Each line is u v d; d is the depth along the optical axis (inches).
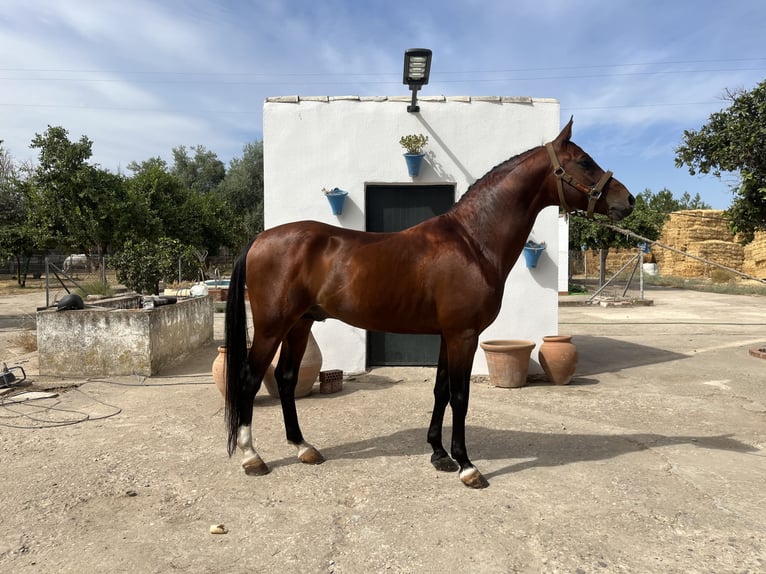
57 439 170.1
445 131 262.4
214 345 367.9
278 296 138.6
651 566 97.5
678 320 518.9
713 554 101.4
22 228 936.9
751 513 117.8
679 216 1400.1
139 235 1042.7
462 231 138.1
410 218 272.5
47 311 263.1
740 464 147.1
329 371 231.8
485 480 132.9
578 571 95.8
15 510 120.5
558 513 118.0
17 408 207.5
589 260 1461.6
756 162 302.2
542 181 141.4
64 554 102.0
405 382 250.1
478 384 251.1
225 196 1620.3
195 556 101.3
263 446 163.5
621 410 205.0
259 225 1635.1
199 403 215.0
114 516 117.7
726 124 306.3
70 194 955.3
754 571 95.7
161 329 280.4
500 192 139.9
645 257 1451.8
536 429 180.5
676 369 287.4
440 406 146.5
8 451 159.0
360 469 144.0
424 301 135.3
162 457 153.9
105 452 158.1
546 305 262.8
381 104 262.8
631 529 110.8
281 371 153.8
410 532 109.8
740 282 1151.0
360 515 117.6
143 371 266.1
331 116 262.8
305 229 141.7
